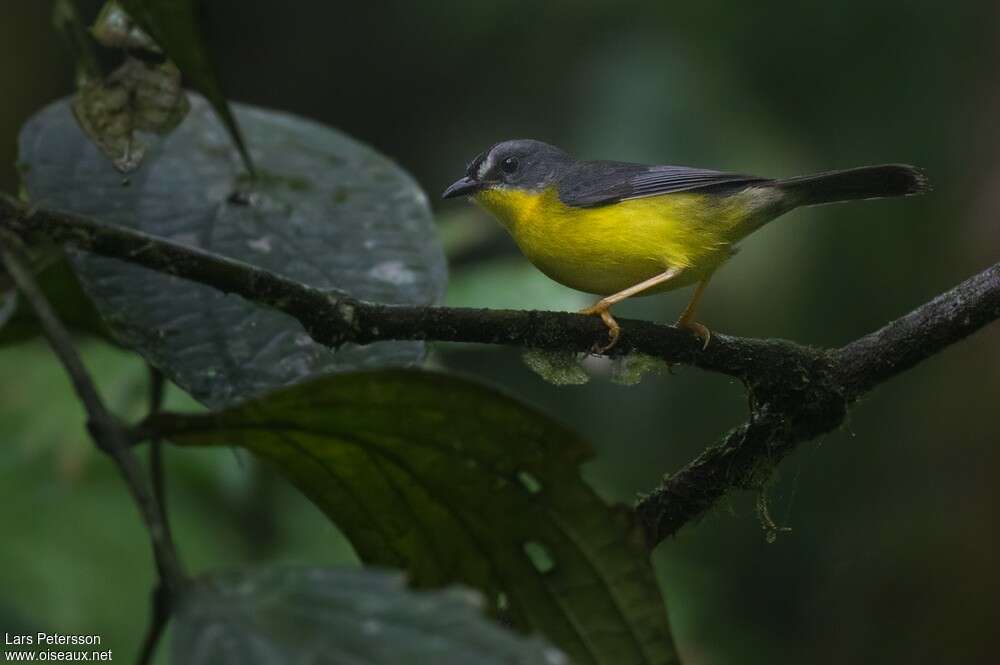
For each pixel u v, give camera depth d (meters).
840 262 12.84
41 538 9.26
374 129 15.87
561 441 3.51
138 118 5.11
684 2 13.26
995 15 12.79
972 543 12.92
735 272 12.55
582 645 3.77
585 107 13.05
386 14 15.88
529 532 3.74
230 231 5.77
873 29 12.90
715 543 13.91
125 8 3.71
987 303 5.52
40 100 16.02
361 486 3.77
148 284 5.04
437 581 3.93
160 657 8.91
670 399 13.52
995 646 12.59
